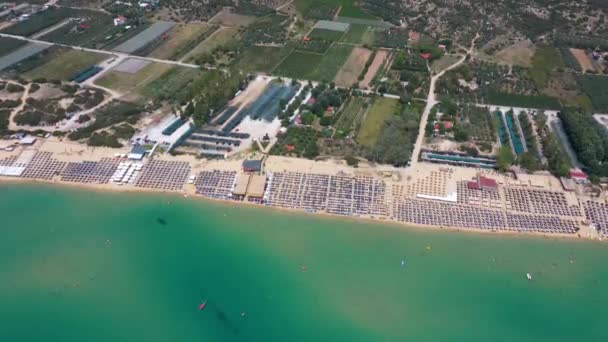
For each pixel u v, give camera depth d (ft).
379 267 623.77
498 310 574.97
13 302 593.01
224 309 579.48
